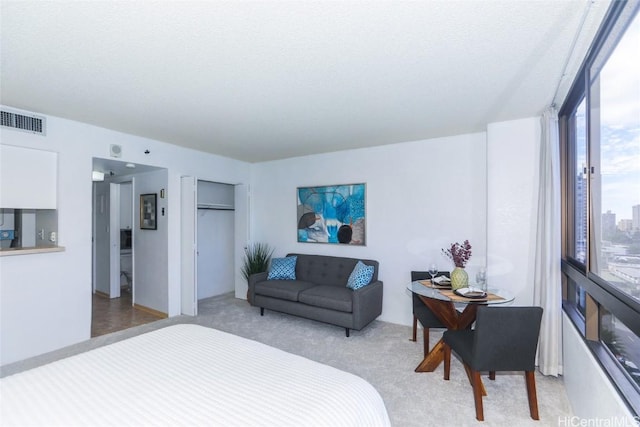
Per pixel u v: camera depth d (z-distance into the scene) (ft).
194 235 13.73
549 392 7.79
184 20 5.04
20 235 11.05
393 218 13.30
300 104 8.82
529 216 9.85
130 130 11.50
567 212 8.80
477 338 6.73
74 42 5.68
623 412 4.16
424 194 12.64
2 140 8.96
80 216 10.61
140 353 5.30
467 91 7.93
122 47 5.86
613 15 4.67
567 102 8.14
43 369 4.74
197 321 13.12
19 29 5.25
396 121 10.33
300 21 5.08
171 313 13.64
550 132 8.36
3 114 8.95
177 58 6.28
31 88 7.75
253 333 11.76
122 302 15.93
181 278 14.12
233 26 5.21
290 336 11.46
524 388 8.00
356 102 8.68
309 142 13.14
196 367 4.79
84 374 4.57
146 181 14.51
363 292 11.40
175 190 13.80
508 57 6.24
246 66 6.63
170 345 5.65
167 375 4.54
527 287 9.83
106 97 8.34
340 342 10.91
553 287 8.37
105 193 17.11
